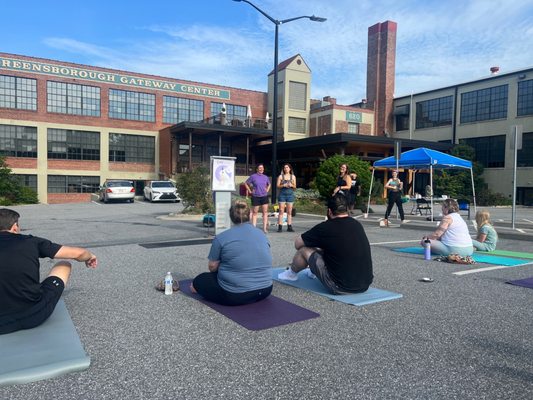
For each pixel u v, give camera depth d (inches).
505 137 1344.7
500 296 200.1
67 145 1393.9
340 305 184.5
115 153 1471.5
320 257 200.2
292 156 1519.4
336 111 1558.8
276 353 133.1
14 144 1316.4
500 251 337.1
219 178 389.7
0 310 137.9
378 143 1189.1
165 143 1471.5
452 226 292.5
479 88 1414.9
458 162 599.8
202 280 186.5
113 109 1460.4
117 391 108.0
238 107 1670.8
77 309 175.9
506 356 132.0
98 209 847.7
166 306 181.2
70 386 110.3
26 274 138.9
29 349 128.3
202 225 505.4
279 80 1608.0
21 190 1208.8
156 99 1525.6
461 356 131.7
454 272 254.2
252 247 177.9
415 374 119.3
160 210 806.5
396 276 242.7
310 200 841.5
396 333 150.9
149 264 271.1
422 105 1596.9
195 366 123.3
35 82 1337.4
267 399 105.0
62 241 371.9
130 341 141.9
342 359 129.0
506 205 1273.4
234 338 145.4
